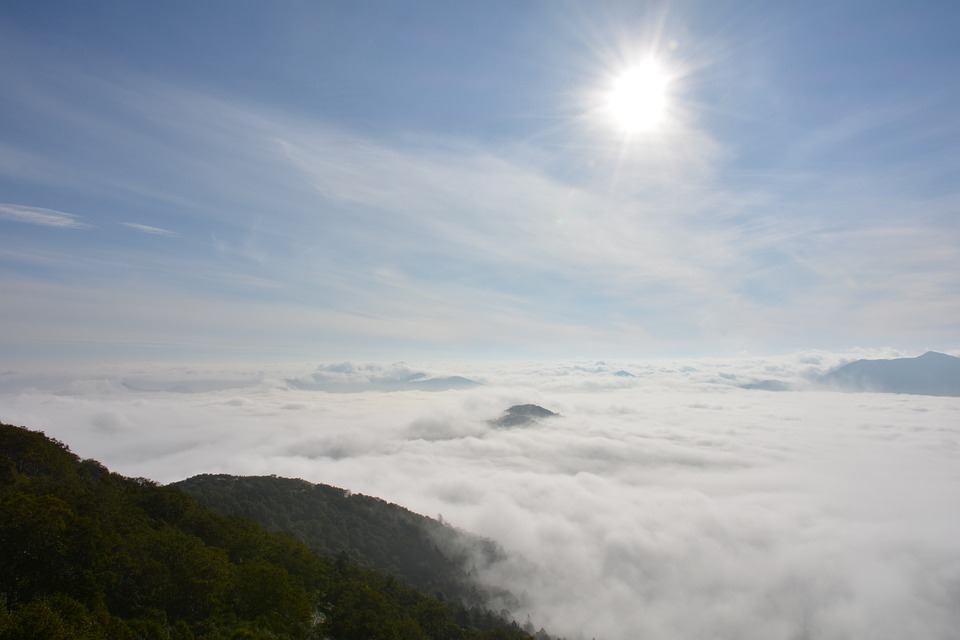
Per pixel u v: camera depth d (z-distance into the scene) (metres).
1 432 68.31
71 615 37.00
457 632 81.69
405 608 82.25
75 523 46.28
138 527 56.59
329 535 135.38
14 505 44.03
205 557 53.56
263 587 54.38
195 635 44.94
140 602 45.62
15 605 38.50
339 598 70.31
